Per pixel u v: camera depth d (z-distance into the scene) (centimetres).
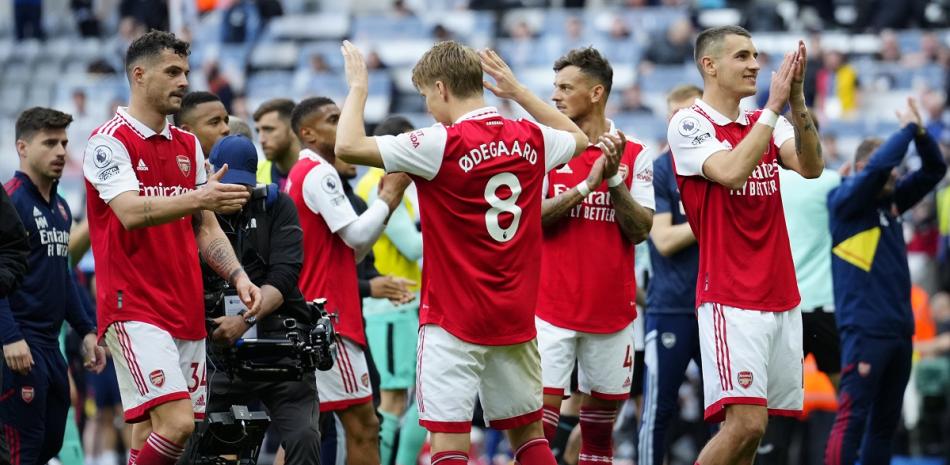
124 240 785
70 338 1440
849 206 1044
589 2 3144
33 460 930
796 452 1305
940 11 2903
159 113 799
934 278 1823
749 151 798
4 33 3353
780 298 833
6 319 886
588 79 918
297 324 840
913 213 1875
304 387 862
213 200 750
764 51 2703
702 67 850
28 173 938
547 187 923
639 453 1045
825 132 2181
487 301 759
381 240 1166
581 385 935
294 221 865
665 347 1037
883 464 1079
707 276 838
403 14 3058
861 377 1046
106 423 1459
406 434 1110
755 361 822
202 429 820
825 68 2553
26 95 2947
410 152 743
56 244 945
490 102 2289
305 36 3055
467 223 755
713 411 836
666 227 1030
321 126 970
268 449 1401
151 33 798
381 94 2677
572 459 1059
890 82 2594
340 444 1026
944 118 2383
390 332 1154
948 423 1483
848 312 1054
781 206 845
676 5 2934
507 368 775
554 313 913
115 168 774
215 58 2655
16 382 916
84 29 3209
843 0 3098
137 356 781
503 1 3036
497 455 1498
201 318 816
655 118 2369
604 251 916
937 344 1565
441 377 762
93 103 2764
